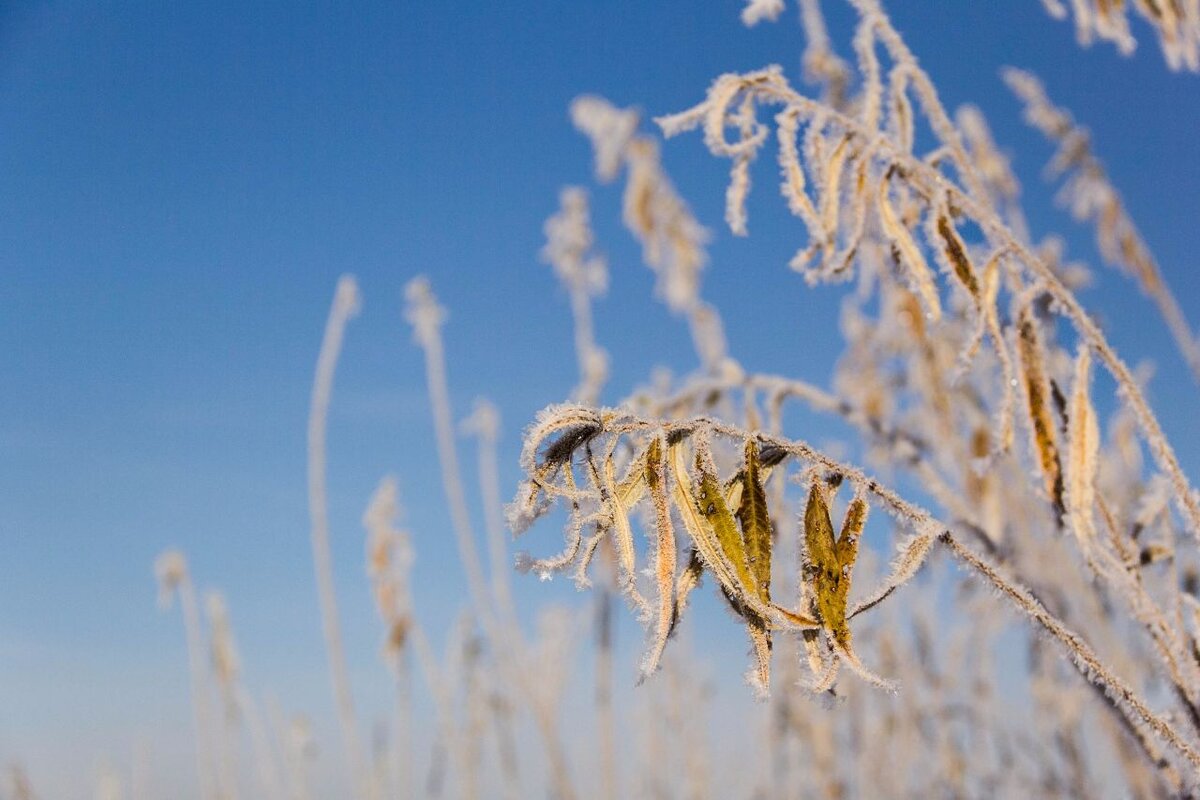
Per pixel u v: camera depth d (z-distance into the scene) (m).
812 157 0.71
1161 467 0.67
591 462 0.54
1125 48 0.82
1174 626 0.68
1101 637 0.85
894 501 0.57
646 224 1.35
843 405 0.82
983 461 0.69
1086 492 0.67
